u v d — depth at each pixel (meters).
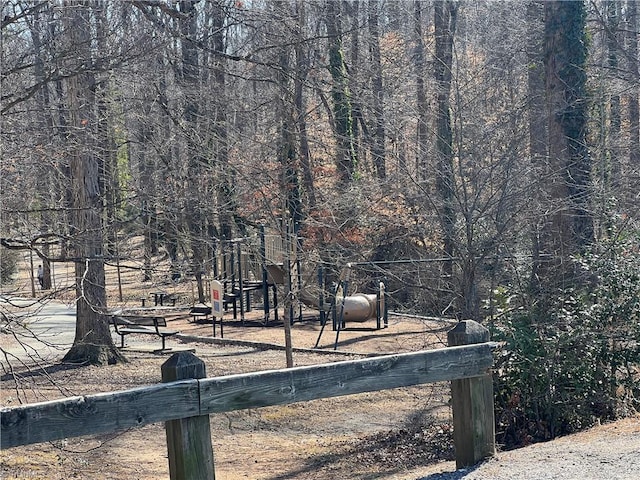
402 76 17.47
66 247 9.87
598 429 7.79
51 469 9.61
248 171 14.80
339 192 18.30
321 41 15.52
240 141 14.62
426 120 13.03
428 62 16.72
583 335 8.59
